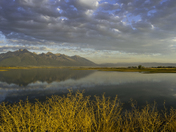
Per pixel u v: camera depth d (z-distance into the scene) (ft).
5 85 64.18
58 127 10.73
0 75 132.26
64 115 11.18
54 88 53.72
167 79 82.33
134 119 14.92
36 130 10.42
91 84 63.62
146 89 49.08
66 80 83.35
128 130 12.91
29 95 41.52
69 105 11.94
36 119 11.04
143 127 12.17
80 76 114.52
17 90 50.49
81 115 12.32
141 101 31.91
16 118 11.24
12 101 34.40
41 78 99.19
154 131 12.37
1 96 40.42
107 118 12.59
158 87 53.42
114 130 12.82
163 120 15.17
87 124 11.11
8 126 10.51
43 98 37.14
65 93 43.57
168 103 29.86
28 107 12.01
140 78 89.86
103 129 11.91
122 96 37.78
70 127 10.33
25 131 10.43
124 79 84.74
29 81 80.48
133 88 51.37
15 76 119.96
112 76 108.78
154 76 104.47
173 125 12.69
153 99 33.91
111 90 47.52
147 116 14.60
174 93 41.55
